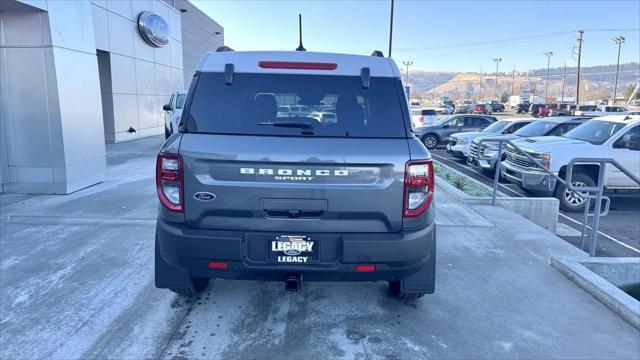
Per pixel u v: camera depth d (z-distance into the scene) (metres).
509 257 5.36
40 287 4.34
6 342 3.40
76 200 7.73
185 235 3.14
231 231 3.17
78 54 8.52
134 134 19.33
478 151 12.50
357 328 3.69
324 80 3.42
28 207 7.23
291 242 3.16
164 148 3.20
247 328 3.66
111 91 17.38
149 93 20.94
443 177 10.60
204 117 3.28
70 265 4.88
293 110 3.34
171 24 23.62
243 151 3.10
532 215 7.97
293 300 4.17
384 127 3.31
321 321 3.80
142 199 7.83
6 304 4.00
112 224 6.33
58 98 7.91
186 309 3.95
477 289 4.46
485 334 3.63
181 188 3.15
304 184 3.11
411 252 3.21
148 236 5.83
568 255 5.43
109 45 17.12
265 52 3.54
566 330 3.71
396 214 3.19
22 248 5.38
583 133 10.11
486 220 6.97
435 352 3.37
